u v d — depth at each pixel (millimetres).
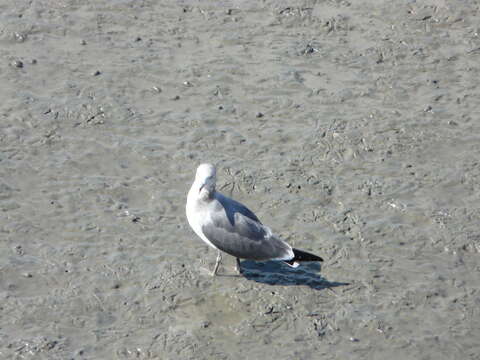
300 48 19891
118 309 12641
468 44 20438
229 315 12688
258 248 12953
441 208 15188
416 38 20578
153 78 18438
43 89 17766
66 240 13914
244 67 19031
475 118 17797
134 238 14055
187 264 13625
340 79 18906
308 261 12977
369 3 21797
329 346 12203
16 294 12727
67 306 12594
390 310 12906
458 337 12477
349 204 15188
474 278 13656
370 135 17047
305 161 16266
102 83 18094
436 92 18641
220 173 15766
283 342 12234
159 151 16250
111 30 20078
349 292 13227
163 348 11984
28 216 14367
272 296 13055
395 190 15594
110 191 15117
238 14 21109
